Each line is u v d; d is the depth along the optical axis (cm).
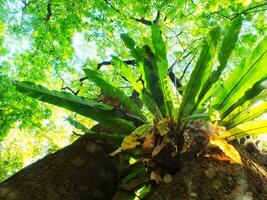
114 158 306
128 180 295
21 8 623
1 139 587
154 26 292
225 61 283
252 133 257
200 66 273
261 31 591
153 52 307
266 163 266
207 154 231
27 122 614
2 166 786
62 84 779
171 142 251
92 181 283
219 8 618
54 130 822
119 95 310
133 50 310
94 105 304
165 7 580
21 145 816
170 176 246
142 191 319
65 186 270
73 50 686
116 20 709
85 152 303
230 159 225
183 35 761
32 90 305
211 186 203
